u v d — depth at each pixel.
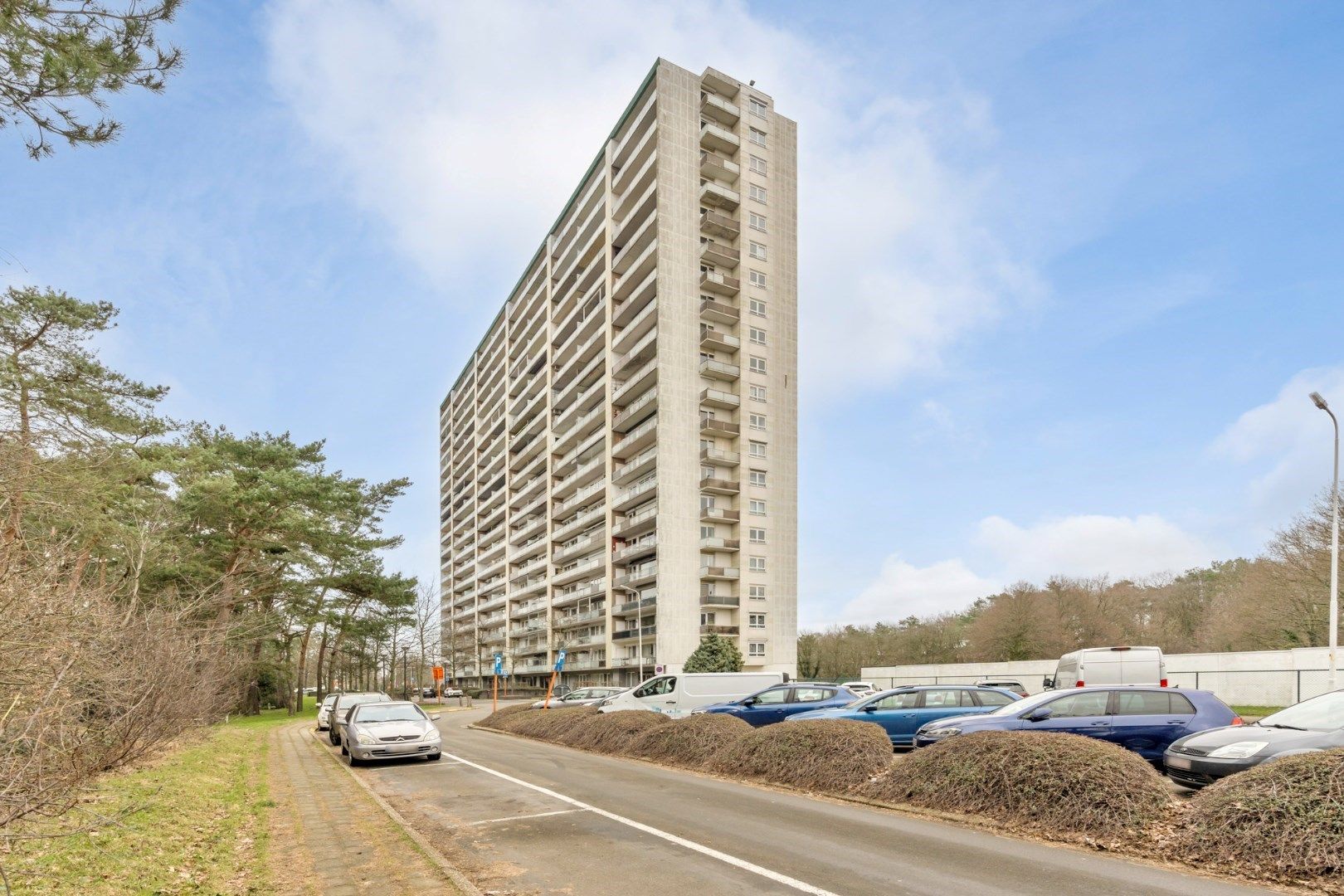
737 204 63.72
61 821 7.95
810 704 19.55
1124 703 12.38
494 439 100.50
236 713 43.91
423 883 7.02
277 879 7.22
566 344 75.19
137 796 9.91
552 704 33.47
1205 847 7.27
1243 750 8.92
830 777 11.73
